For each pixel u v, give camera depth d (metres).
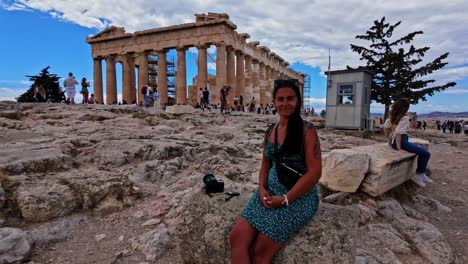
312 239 2.12
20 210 3.70
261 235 2.02
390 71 18.45
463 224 4.12
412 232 3.65
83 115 11.72
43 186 4.19
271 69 48.41
